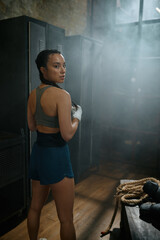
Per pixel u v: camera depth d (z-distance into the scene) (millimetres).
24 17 2035
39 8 2930
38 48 2223
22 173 2217
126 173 3602
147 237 1313
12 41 2146
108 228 2016
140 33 3594
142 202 1676
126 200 1682
